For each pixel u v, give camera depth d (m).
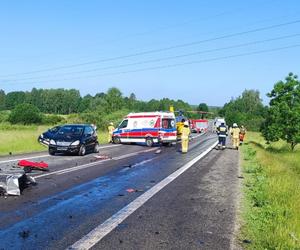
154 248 6.52
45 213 8.58
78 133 22.44
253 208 9.42
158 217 8.45
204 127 68.56
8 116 70.81
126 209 9.08
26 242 6.69
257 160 20.00
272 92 38.59
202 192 11.29
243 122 91.44
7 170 11.34
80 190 11.23
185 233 7.36
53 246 6.52
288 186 12.27
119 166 17.05
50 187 11.57
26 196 10.23
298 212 9.05
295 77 37.94
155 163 18.53
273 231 7.43
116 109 89.56
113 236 7.10
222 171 16.00
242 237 7.18
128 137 32.44
